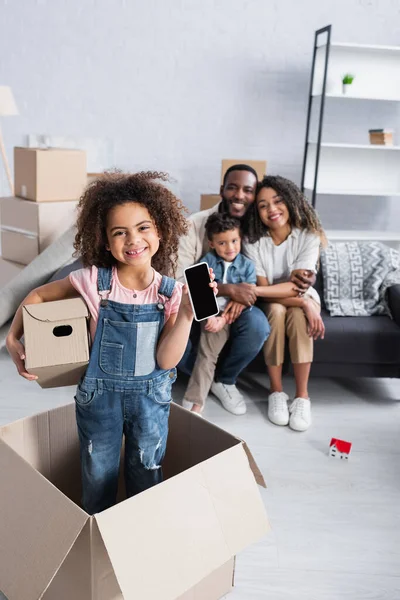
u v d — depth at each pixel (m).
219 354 2.49
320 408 2.49
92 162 4.11
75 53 4.07
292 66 4.17
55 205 2.99
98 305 1.28
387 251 2.77
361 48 3.92
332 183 4.33
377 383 2.78
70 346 1.22
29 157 2.97
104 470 1.38
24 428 1.48
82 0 3.97
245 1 4.04
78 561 1.17
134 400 1.32
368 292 2.66
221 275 2.41
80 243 1.35
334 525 1.75
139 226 1.26
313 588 1.51
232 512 1.25
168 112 4.21
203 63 4.13
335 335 2.41
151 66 4.12
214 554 1.19
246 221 2.51
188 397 2.36
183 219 1.39
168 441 1.62
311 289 2.53
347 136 4.31
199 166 4.33
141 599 1.06
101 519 1.08
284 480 1.96
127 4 4.00
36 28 4.01
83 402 1.32
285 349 2.45
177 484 1.19
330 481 1.97
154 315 1.29
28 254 3.06
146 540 1.11
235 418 2.37
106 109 4.18
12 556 1.14
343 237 4.13
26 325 1.22
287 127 4.29
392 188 4.39
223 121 4.25
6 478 1.26
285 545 1.66
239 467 1.30
